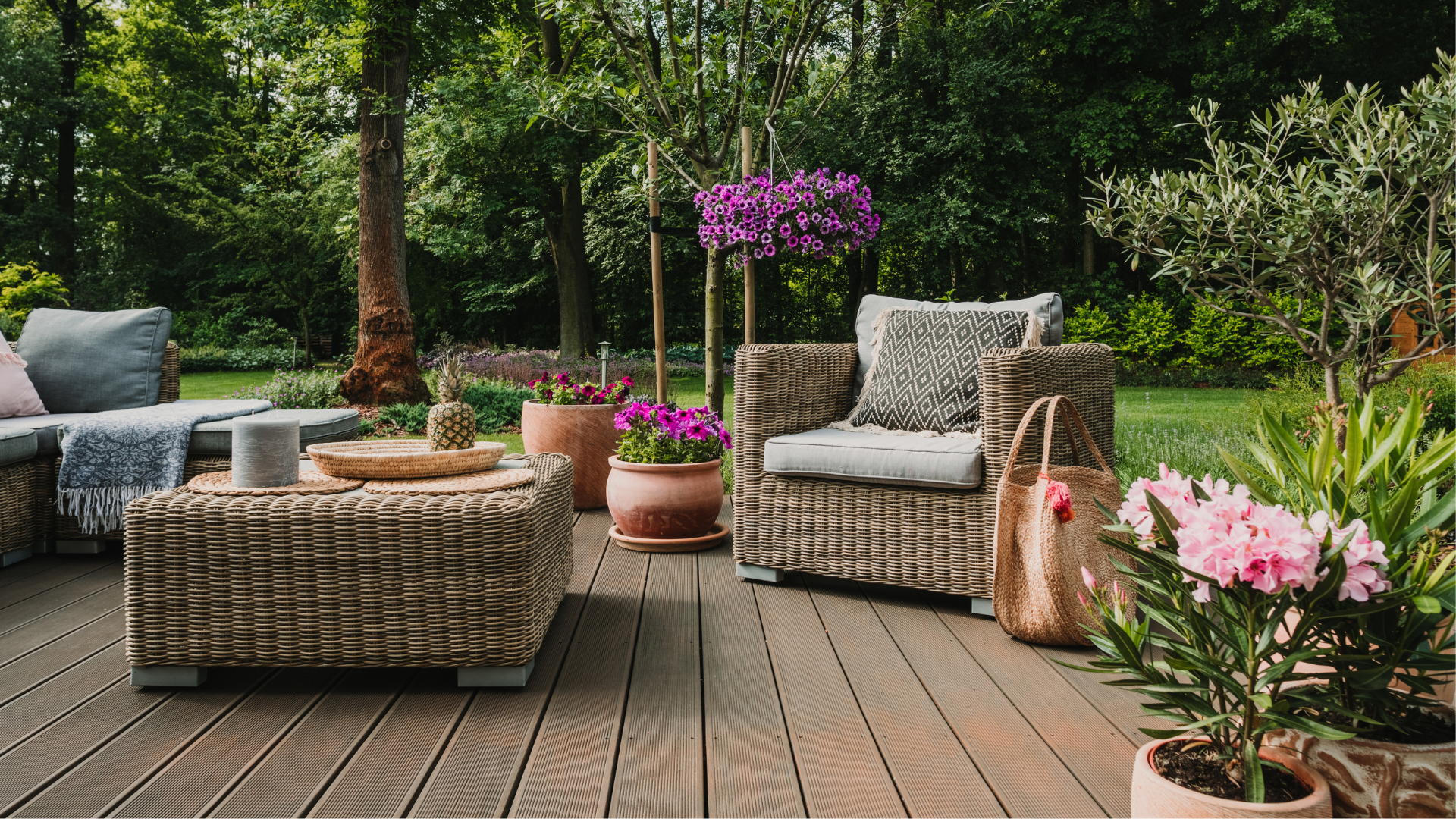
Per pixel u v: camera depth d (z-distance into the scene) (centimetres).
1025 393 239
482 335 1841
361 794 149
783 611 254
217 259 1823
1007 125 1255
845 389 319
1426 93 215
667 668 208
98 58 1836
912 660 214
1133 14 1248
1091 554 217
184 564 193
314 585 192
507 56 1023
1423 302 233
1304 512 133
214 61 1938
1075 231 1408
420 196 1175
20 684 199
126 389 371
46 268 1748
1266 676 115
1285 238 238
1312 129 241
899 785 152
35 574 296
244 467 205
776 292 1577
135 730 174
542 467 243
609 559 316
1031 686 196
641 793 149
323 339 1866
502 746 167
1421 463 118
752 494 284
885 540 262
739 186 347
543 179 1252
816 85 427
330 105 1335
